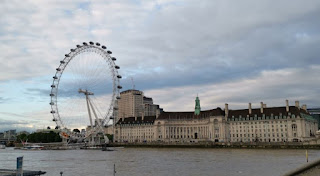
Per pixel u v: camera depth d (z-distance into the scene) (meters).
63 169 85.88
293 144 187.25
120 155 144.25
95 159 121.25
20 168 42.66
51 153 171.25
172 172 77.69
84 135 199.25
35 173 54.44
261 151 163.62
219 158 117.88
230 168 84.00
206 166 89.94
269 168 82.25
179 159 116.25
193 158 120.19
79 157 133.88
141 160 113.88
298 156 121.88
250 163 96.12
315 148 179.88
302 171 18.75
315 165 18.86
